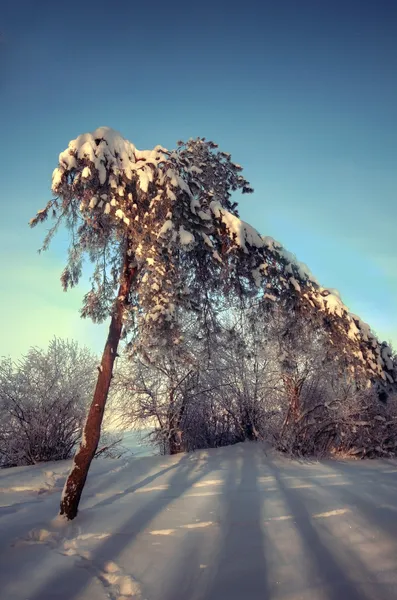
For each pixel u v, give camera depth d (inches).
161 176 294.0
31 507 291.9
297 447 534.9
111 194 281.1
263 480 376.8
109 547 209.5
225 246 333.1
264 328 386.3
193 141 394.6
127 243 315.0
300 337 376.2
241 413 705.6
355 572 166.4
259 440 646.5
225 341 395.5
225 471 432.1
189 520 253.8
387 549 188.1
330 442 562.3
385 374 366.9
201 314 368.8
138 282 313.1
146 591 161.5
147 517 261.7
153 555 197.3
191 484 372.2
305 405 580.7
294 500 289.0
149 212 291.9
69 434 538.6
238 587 159.5
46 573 180.1
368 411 562.6
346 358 360.8
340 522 233.1
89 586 167.6
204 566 181.2
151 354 323.6
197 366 414.3
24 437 517.7
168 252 295.7
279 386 647.8
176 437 685.3
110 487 363.9
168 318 286.5
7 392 524.1
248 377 710.5
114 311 313.6
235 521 246.2
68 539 225.0
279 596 150.3
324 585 156.3
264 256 350.3
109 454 596.1
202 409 717.3
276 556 187.5
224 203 405.7
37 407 526.6
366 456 548.1
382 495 298.7
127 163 285.6
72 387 546.6
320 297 346.9
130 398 709.9
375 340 367.2
